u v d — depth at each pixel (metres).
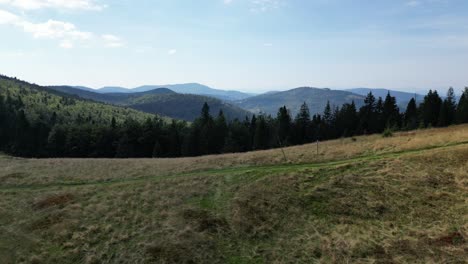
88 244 21.00
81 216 24.28
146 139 85.88
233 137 85.69
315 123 95.94
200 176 30.47
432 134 37.72
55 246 21.03
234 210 23.69
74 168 36.97
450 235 18.50
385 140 36.81
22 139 87.50
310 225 21.44
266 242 20.41
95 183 31.61
